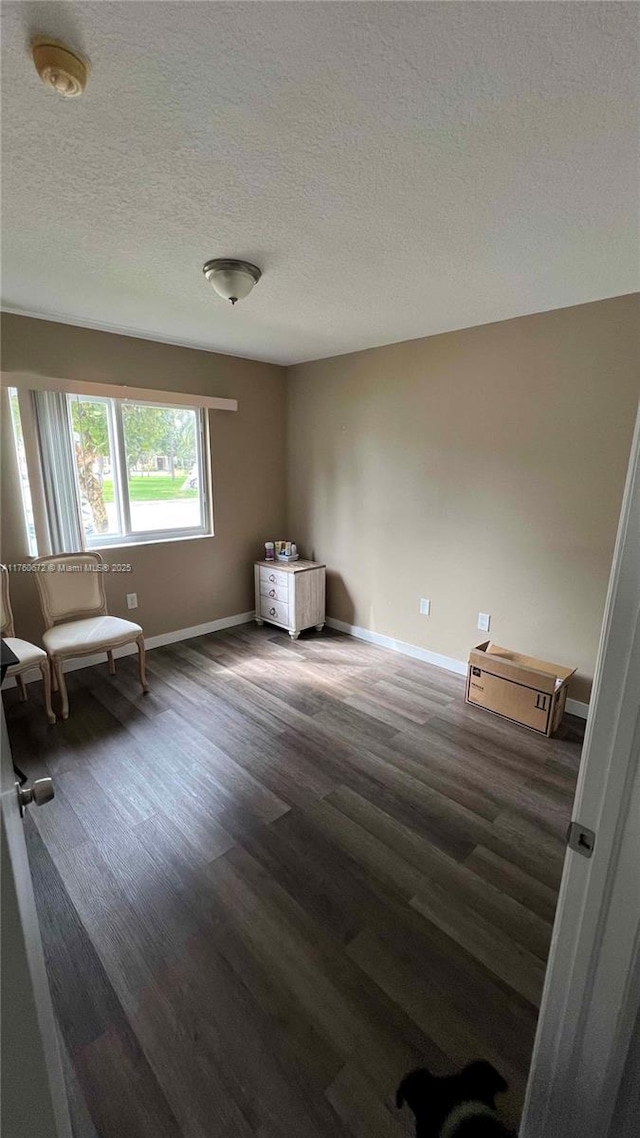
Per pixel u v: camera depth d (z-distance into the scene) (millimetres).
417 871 1704
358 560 3928
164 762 2307
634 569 566
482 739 2531
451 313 2686
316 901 1582
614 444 2475
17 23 909
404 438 3432
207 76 1036
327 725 2654
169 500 3744
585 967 696
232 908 1552
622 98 1083
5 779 771
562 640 2816
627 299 2340
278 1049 1181
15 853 754
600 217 1624
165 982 1328
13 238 1828
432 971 1368
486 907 1569
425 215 1634
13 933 630
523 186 1454
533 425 2752
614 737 610
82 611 3086
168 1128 1039
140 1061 1152
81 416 3195
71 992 1298
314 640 3961
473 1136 1028
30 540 3014
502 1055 1172
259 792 2102
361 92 1081
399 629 3709
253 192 1504
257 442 4137
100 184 1462
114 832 1863
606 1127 737
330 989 1317
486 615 3150
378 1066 1148
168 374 3447
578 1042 731
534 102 1105
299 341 3357
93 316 2818
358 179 1432
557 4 866
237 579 4234
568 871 692
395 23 912
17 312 2738
